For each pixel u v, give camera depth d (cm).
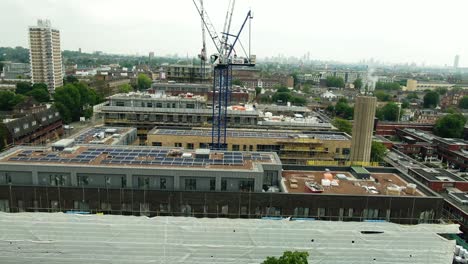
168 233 6712
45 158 7694
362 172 8694
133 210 7181
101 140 10256
